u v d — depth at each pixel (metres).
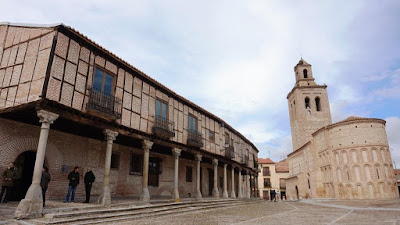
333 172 28.89
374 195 25.31
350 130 27.72
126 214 10.02
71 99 10.98
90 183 11.80
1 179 10.91
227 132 26.23
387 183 25.50
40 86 10.03
